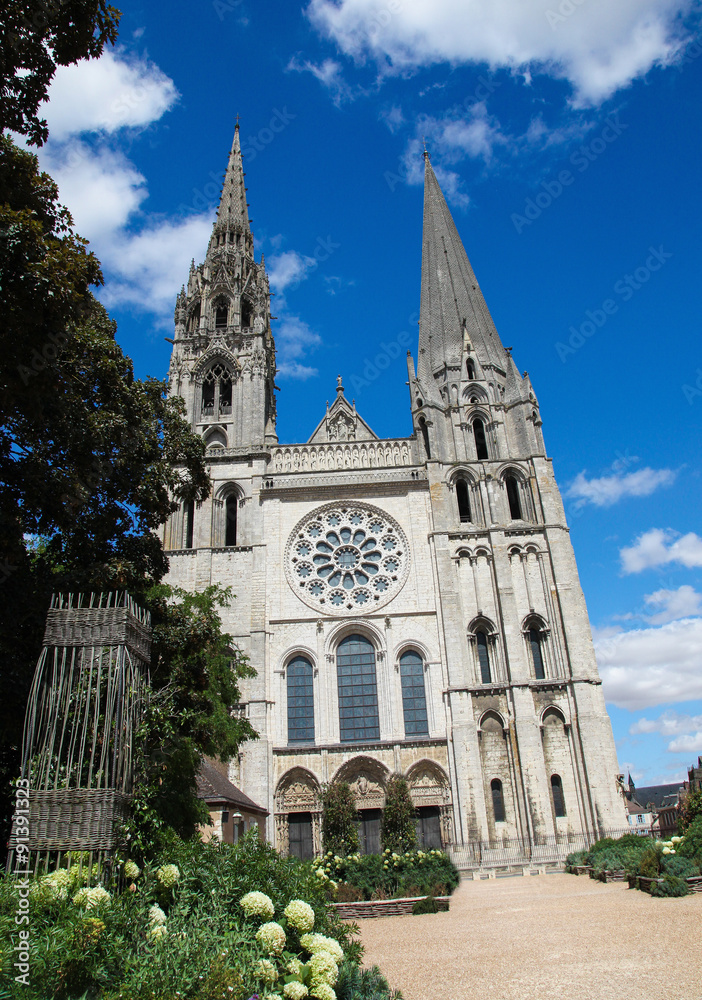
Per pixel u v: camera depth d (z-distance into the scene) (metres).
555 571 61.47
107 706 17.41
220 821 37.59
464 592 61.41
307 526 63.69
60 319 21.23
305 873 16.30
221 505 64.31
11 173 22.28
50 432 27.16
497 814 54.47
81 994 10.73
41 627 25.27
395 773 53.06
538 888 38.84
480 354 73.00
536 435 67.44
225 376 71.56
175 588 40.16
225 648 49.78
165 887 14.44
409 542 62.78
